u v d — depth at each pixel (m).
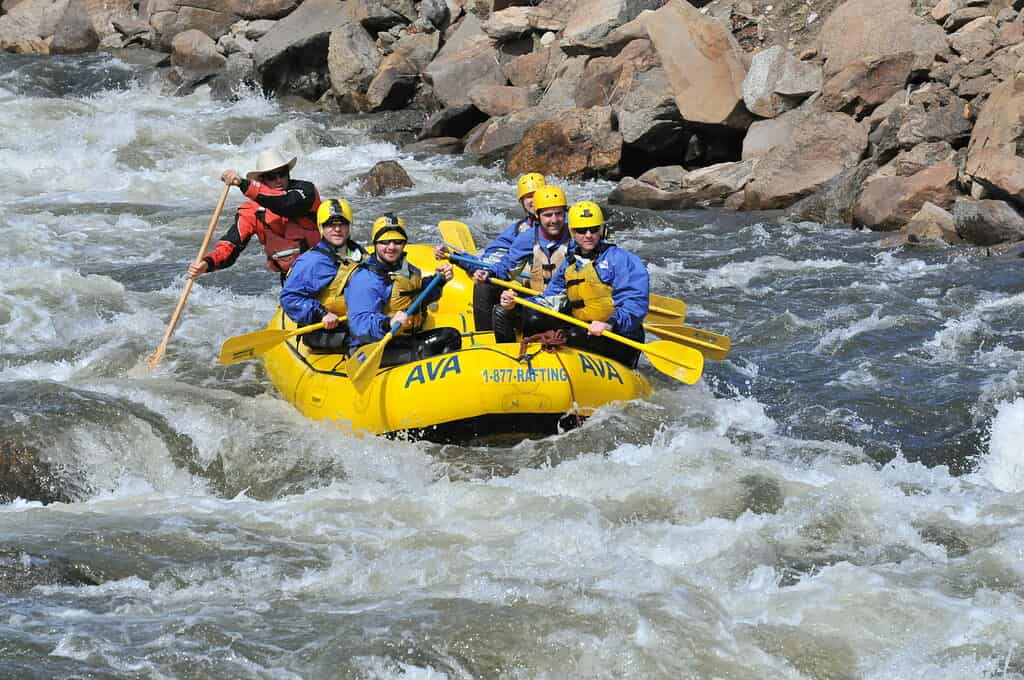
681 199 56.38
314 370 30.75
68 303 40.66
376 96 79.12
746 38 68.12
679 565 22.64
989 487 26.39
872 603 20.98
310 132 73.25
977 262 43.81
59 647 19.28
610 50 68.62
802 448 28.56
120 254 48.66
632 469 26.72
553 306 30.23
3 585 21.50
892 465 27.52
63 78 89.94
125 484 27.09
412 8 82.75
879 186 50.09
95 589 21.61
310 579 22.02
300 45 82.81
